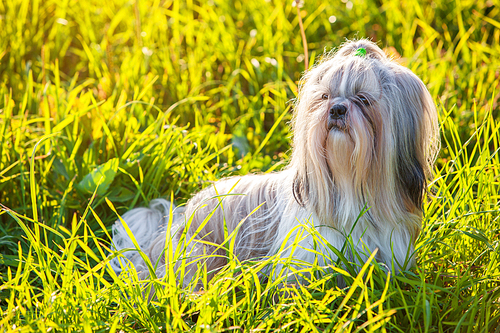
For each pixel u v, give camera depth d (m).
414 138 2.20
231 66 4.83
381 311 1.84
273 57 4.81
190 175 3.44
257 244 2.58
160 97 4.50
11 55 4.87
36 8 5.30
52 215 3.19
